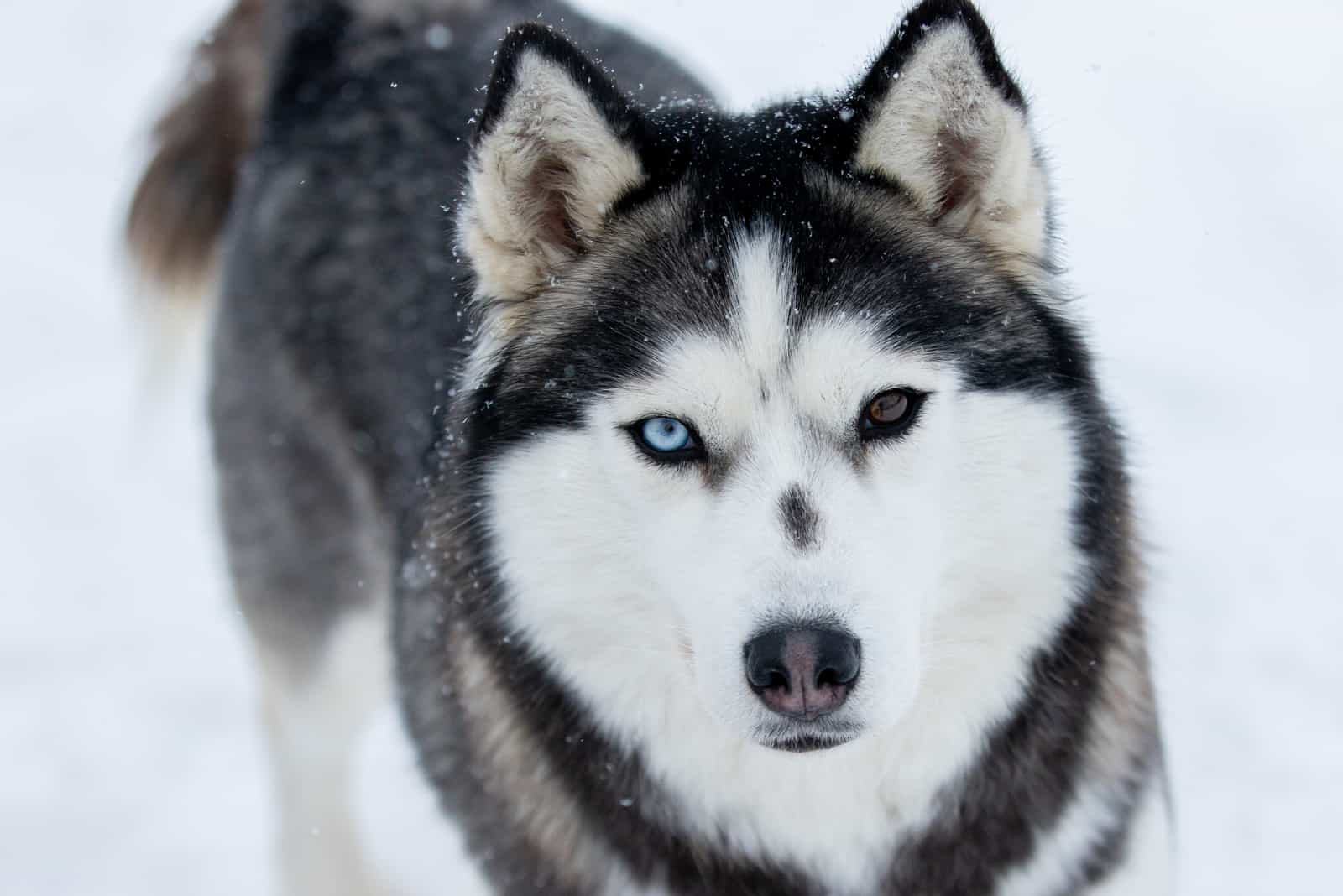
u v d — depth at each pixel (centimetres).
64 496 982
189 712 765
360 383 609
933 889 440
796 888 440
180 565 905
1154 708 454
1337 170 1228
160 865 665
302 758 651
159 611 856
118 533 941
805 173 407
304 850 646
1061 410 400
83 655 813
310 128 668
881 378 379
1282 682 719
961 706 418
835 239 394
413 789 650
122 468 1016
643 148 413
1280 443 911
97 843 677
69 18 1811
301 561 639
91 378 1134
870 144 404
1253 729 691
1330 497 856
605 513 400
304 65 684
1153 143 1273
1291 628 753
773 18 1450
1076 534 408
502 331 419
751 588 362
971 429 390
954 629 407
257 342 653
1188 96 1344
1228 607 770
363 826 684
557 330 411
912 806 431
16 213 1390
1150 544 461
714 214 401
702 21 1444
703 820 434
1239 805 650
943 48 392
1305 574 791
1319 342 1019
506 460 411
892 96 399
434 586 470
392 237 615
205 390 688
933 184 410
